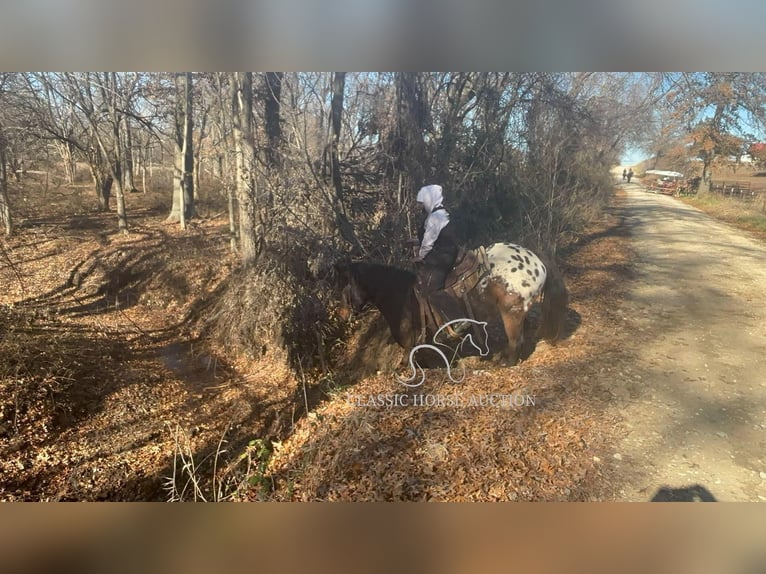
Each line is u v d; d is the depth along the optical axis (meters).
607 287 7.69
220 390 7.30
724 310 6.75
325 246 7.30
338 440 4.61
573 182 9.91
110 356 8.11
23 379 6.52
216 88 9.51
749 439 3.96
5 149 12.55
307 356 7.35
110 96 13.93
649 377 4.92
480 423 4.29
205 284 11.11
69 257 12.12
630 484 3.47
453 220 7.13
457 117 8.27
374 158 7.77
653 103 10.17
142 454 5.71
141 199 19.31
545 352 5.50
